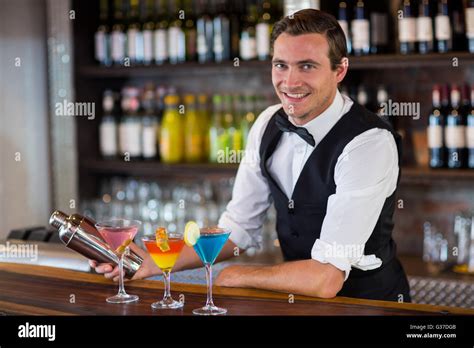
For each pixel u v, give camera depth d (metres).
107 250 1.96
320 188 2.14
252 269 1.96
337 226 1.98
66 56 3.72
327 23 2.00
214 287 1.95
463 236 3.10
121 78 3.98
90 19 3.80
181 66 3.47
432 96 3.30
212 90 3.77
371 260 2.14
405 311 1.70
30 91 3.91
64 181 3.81
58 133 3.79
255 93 3.65
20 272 2.11
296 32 1.97
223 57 3.40
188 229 1.68
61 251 2.44
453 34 3.05
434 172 3.02
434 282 2.94
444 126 3.07
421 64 3.01
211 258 1.76
